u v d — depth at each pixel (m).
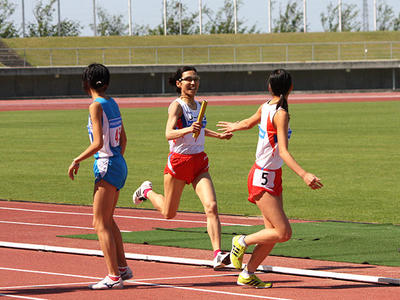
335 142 82.62
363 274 24.09
